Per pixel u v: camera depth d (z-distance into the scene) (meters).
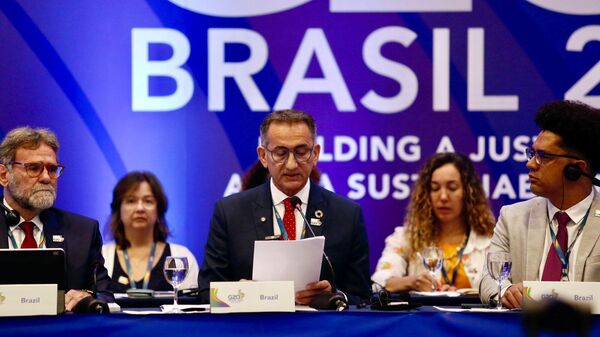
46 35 9.75
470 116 9.80
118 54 9.78
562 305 2.62
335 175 9.80
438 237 8.28
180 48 9.80
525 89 9.82
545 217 6.02
